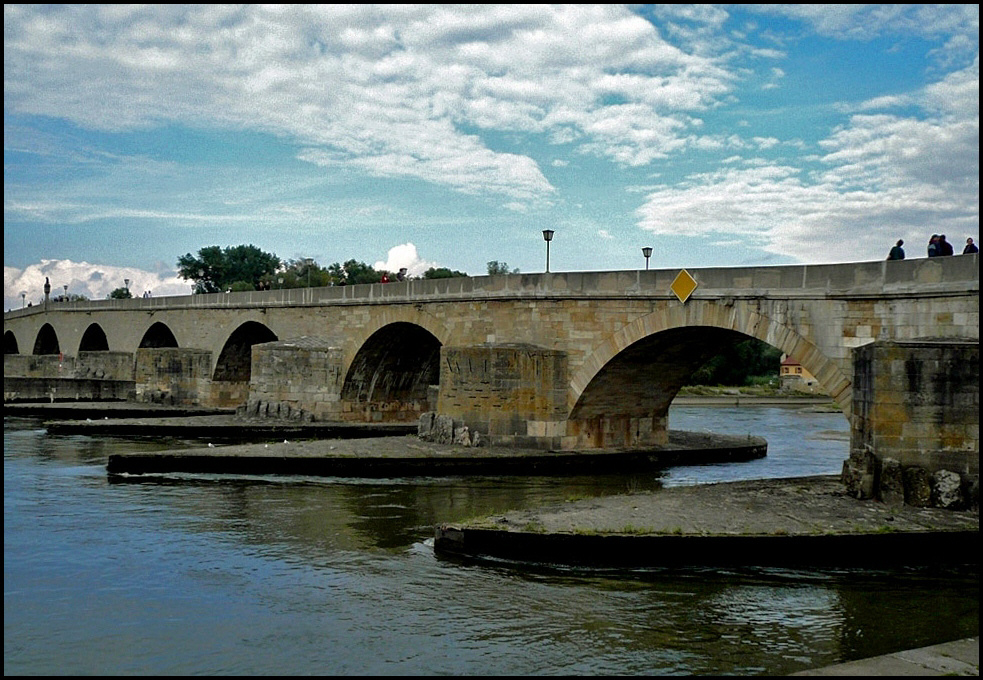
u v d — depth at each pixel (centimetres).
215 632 1916
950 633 1912
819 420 8325
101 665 1730
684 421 8088
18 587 2239
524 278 4531
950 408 2719
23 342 12169
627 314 4100
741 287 3628
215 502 3334
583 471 4272
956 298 2922
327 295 6234
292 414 5988
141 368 7388
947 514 2609
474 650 1809
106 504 3272
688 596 2147
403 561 2467
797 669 1712
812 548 2355
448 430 4406
